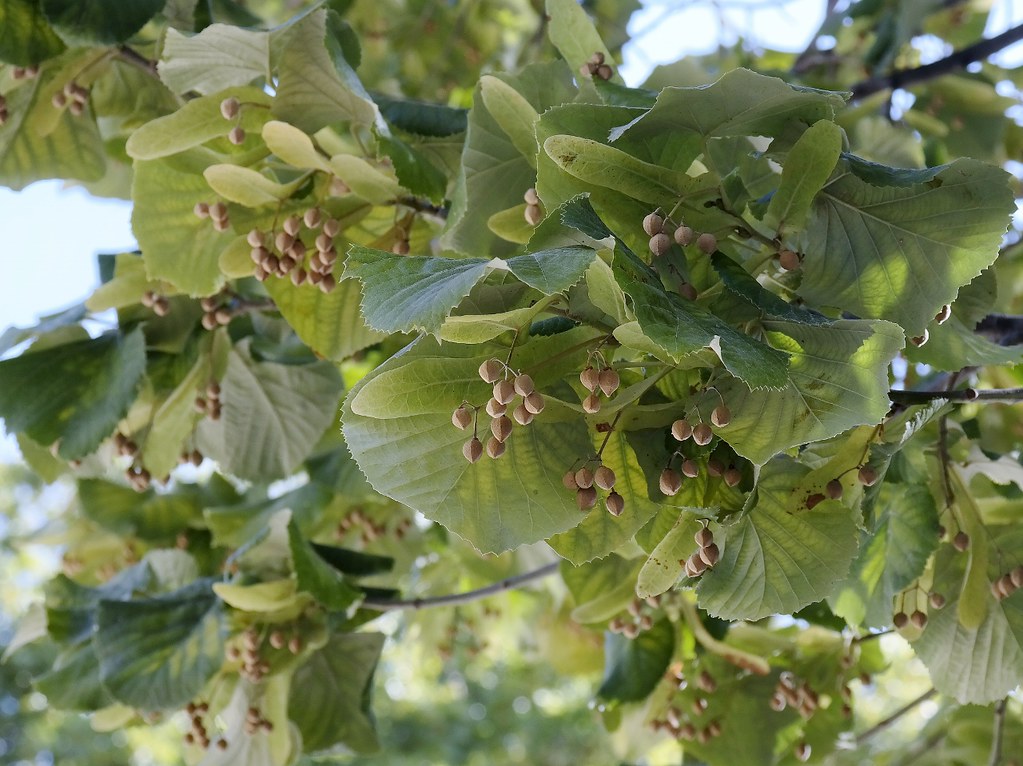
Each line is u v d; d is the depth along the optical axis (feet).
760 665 3.30
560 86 3.03
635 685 3.34
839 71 5.06
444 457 2.45
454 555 4.37
